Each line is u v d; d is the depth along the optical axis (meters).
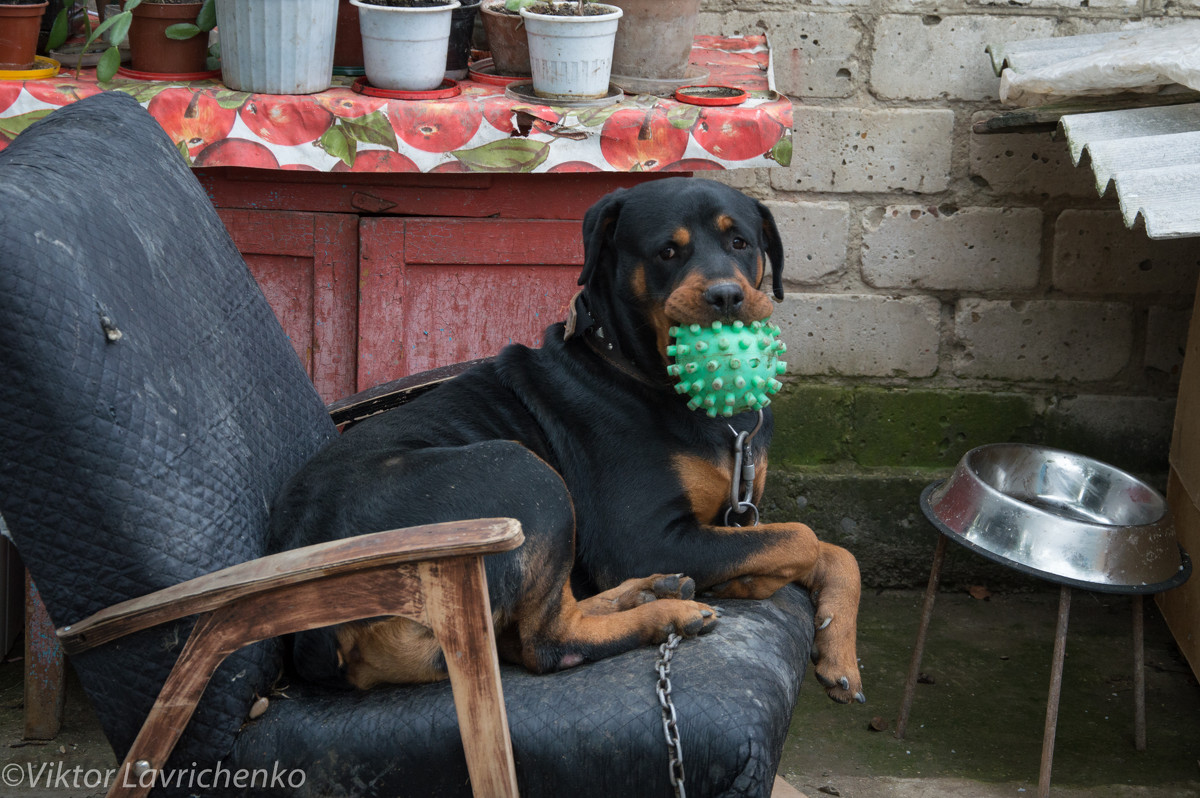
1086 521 2.90
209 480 1.98
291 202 3.07
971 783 2.98
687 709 1.90
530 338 3.23
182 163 2.42
